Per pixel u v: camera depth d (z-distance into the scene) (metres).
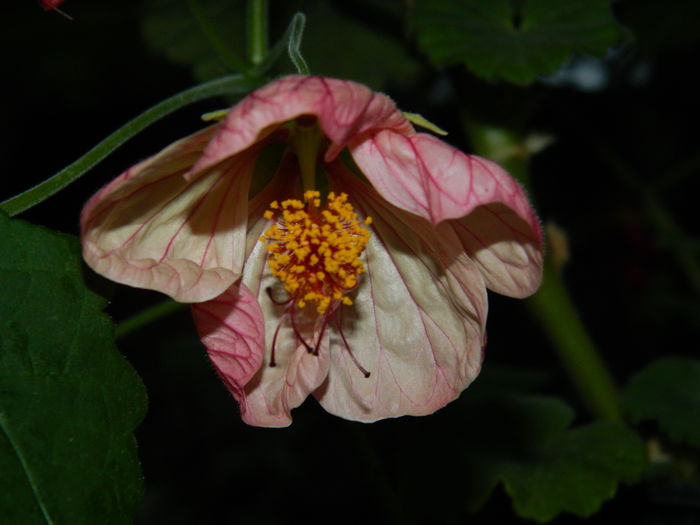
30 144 0.50
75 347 0.22
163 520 0.47
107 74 0.45
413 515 0.28
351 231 0.23
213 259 0.23
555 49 0.27
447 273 0.23
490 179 0.21
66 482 0.21
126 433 0.22
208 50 0.32
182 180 0.22
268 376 0.23
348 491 0.47
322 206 0.24
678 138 0.36
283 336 0.24
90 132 0.50
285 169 0.24
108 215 0.21
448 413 0.30
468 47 0.27
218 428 0.50
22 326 0.22
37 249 0.22
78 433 0.22
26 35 0.42
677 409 0.29
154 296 0.49
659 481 0.29
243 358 0.23
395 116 0.22
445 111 0.40
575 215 0.38
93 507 0.21
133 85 0.46
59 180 0.23
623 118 0.36
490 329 0.42
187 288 0.22
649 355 0.42
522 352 0.41
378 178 0.22
